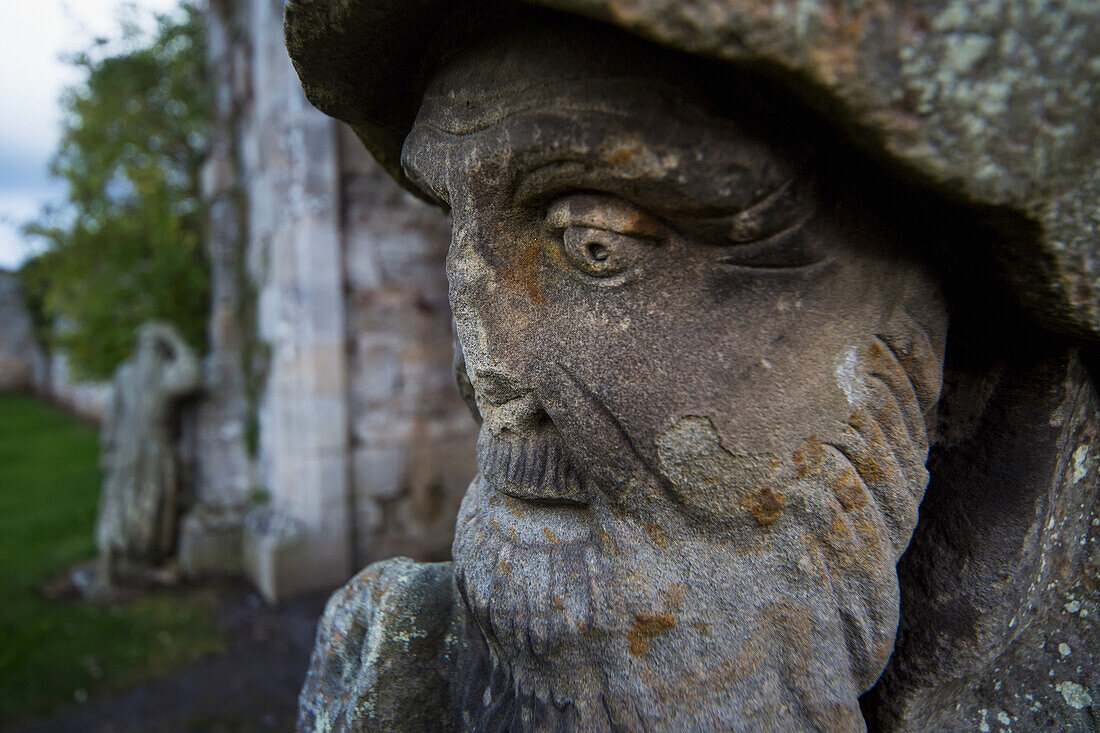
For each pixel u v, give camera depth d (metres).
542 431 0.30
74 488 2.16
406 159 0.30
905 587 0.35
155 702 1.02
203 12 1.85
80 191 1.79
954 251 0.27
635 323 0.26
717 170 0.24
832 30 0.19
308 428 1.37
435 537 1.56
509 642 0.29
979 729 0.35
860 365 0.27
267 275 1.44
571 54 0.24
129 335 1.71
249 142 1.53
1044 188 0.22
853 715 0.27
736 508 0.27
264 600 1.35
